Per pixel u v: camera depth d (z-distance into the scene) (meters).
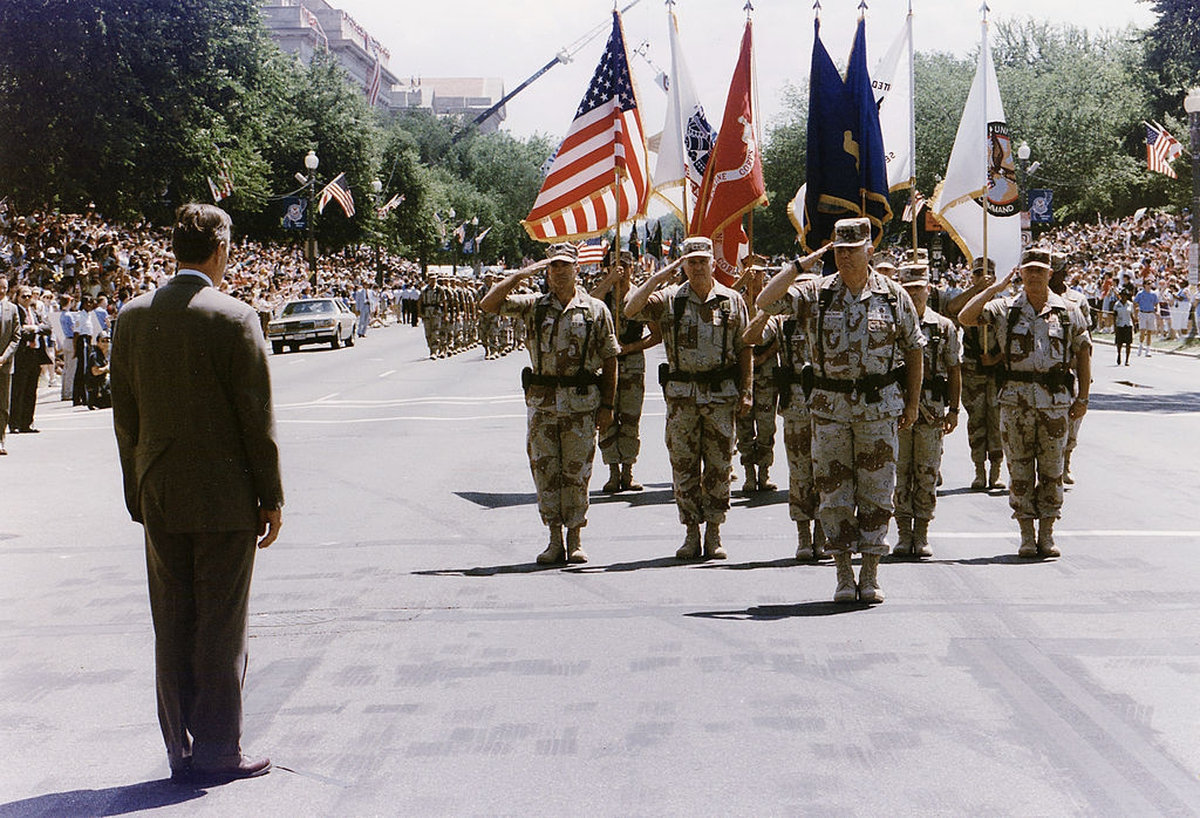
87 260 36.16
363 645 6.68
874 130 11.37
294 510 10.95
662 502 11.33
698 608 7.36
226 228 4.86
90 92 46.09
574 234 13.55
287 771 4.90
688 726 5.33
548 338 8.61
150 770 4.96
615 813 4.43
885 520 7.38
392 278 72.88
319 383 25.81
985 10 12.91
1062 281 10.15
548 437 8.70
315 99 73.81
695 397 8.59
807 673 6.03
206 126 51.50
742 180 11.98
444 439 16.08
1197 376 27.00
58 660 6.54
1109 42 91.75
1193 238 36.94
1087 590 7.65
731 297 8.60
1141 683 5.81
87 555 9.30
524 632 6.89
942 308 11.73
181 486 4.69
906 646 6.47
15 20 45.66
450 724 5.41
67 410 22.52
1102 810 4.40
